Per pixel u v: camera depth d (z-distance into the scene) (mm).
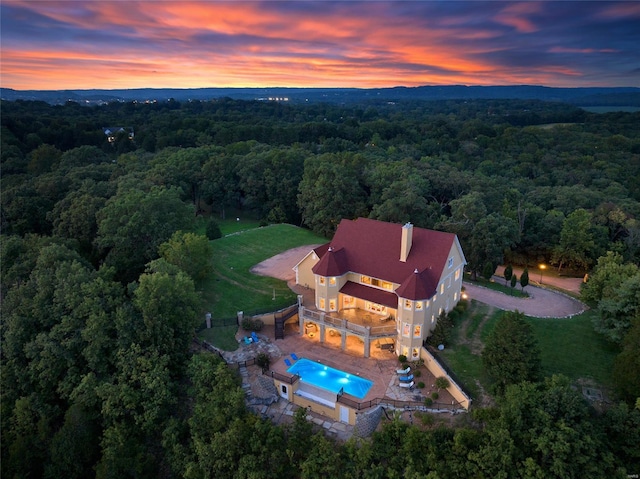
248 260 65438
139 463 36281
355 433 34719
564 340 45594
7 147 115938
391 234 48156
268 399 39312
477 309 51781
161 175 89938
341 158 90875
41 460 39562
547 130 179625
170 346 42000
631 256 74312
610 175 115438
